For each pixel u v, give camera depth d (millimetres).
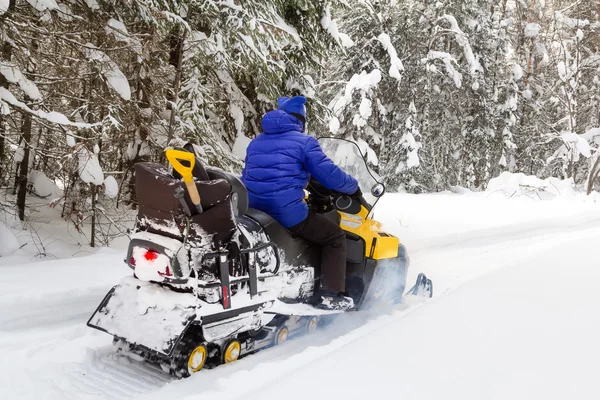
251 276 3260
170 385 2803
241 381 2854
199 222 2926
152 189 2895
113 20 6719
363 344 2768
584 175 25172
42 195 8156
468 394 2150
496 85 23500
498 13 25328
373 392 2184
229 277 3098
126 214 8781
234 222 3129
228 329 3115
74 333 3605
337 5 9805
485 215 11008
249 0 7797
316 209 4184
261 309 3350
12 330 3600
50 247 6531
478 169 23703
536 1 24359
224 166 8359
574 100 20719
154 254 2818
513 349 2648
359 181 4617
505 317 3193
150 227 2961
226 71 8992
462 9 20484
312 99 10000
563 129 24641
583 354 2572
